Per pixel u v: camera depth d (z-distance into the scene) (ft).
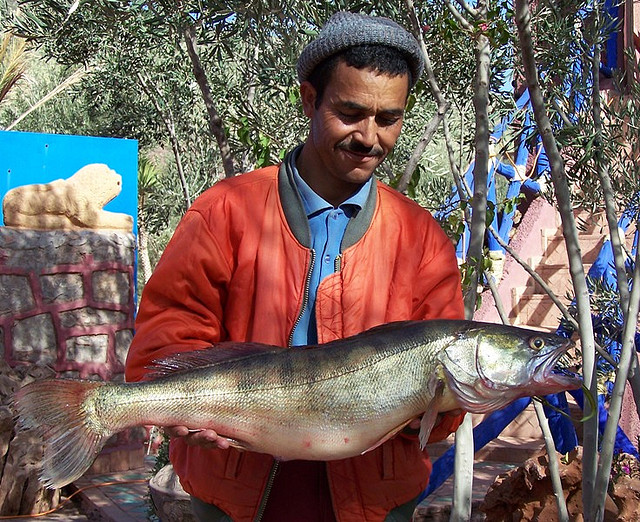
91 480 23.39
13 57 39.24
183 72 30.19
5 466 20.76
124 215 25.30
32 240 23.58
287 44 15.06
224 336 7.59
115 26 17.95
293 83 16.56
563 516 11.89
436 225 7.87
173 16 14.57
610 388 14.78
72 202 24.35
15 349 23.07
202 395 6.65
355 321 7.27
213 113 15.71
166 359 6.89
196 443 6.75
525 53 9.41
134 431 25.04
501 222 27.84
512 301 28.07
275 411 6.64
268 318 7.32
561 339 6.64
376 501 7.27
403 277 7.49
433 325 6.73
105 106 37.45
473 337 6.61
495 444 22.99
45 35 21.08
